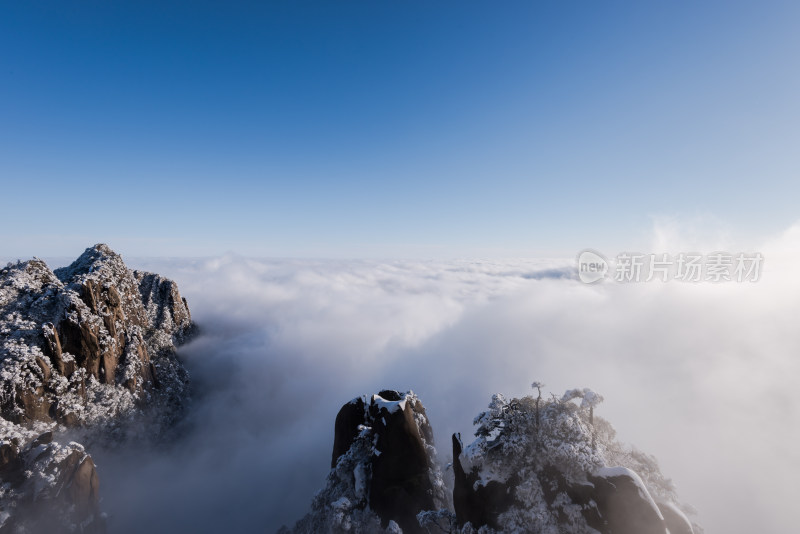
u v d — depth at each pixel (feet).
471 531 87.15
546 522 78.79
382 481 126.21
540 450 86.33
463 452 94.89
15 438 126.41
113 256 267.80
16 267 202.49
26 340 169.68
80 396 179.83
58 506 118.21
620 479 75.77
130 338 232.32
